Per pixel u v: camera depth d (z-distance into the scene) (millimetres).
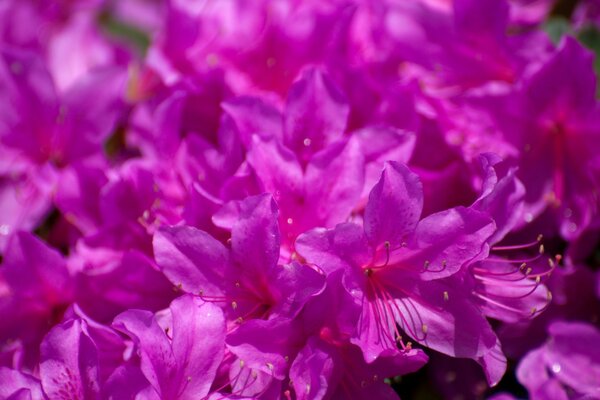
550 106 439
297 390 394
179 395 399
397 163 399
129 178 434
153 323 395
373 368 402
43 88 462
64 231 461
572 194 444
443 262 400
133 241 434
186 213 418
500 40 447
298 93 427
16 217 458
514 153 440
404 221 401
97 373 398
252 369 404
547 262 438
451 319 404
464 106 442
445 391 442
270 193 402
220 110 450
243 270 408
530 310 417
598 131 437
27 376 410
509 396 424
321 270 397
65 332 403
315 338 400
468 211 398
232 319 411
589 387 425
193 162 432
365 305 401
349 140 417
